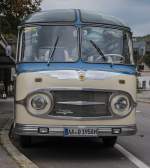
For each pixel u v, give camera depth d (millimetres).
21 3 26000
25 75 11625
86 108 11492
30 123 11523
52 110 11477
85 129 11469
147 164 11703
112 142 13883
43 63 11898
